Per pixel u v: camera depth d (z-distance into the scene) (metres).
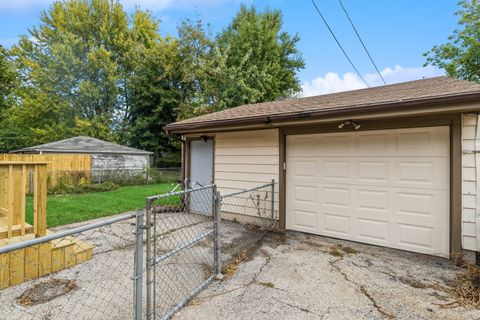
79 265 3.63
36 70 20.36
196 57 18.80
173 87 20.56
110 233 5.08
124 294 2.91
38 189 3.33
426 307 2.64
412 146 4.19
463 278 3.25
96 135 21.09
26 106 20.28
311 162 5.16
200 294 2.88
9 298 2.81
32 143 20.62
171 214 6.72
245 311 2.56
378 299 2.79
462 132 3.72
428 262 3.77
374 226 4.50
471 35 14.84
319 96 7.37
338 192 4.85
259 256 3.99
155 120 20.89
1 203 3.74
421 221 4.11
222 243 4.57
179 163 22.14
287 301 2.75
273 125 5.25
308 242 4.65
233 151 6.15
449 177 3.89
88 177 12.48
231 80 17.52
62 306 2.67
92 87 20.88
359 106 3.99
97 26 22.28
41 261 3.30
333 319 2.45
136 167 16.56
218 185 6.39
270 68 18.77
